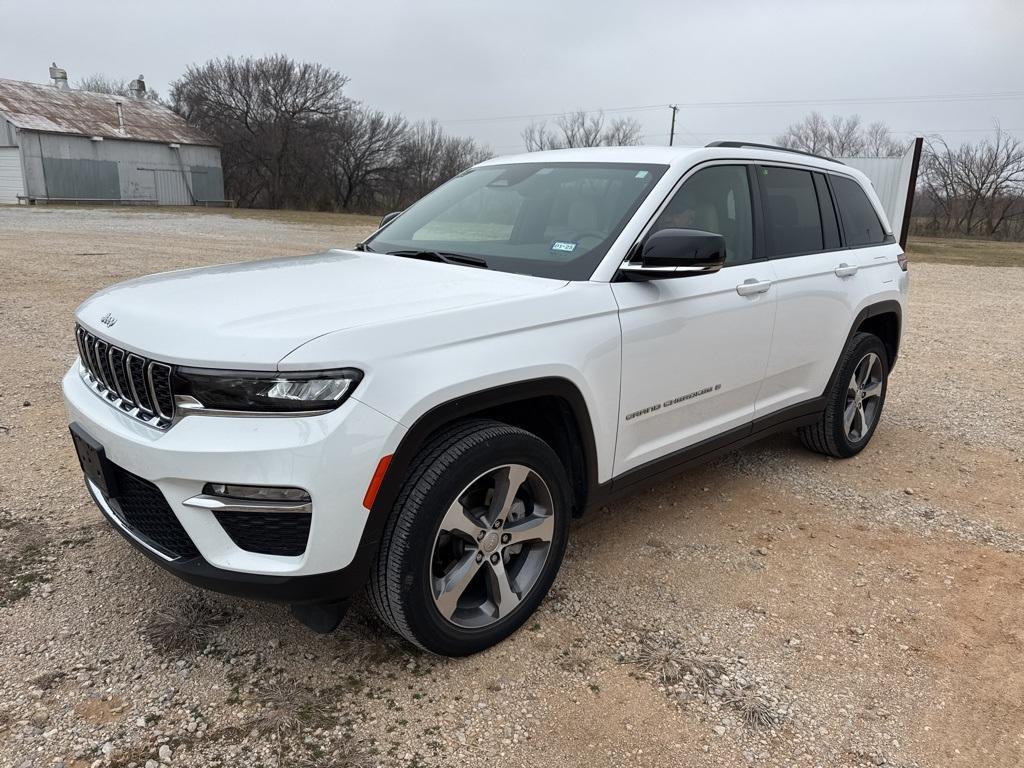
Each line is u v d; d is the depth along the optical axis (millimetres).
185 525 2283
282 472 2168
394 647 2781
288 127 52125
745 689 2639
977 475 4680
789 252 4035
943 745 2418
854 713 2545
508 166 4094
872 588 3328
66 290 9719
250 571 2271
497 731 2398
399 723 2410
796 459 4844
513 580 2881
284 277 2980
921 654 2873
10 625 2779
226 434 2191
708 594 3232
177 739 2291
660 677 2680
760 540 3732
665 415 3316
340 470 2205
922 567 3525
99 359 2643
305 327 2283
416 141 55750
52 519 3572
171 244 16844
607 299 2955
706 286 3385
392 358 2307
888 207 18297
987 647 2930
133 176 43844
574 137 56938
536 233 3398
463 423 2611
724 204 3689
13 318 7809
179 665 2617
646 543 3652
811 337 4129
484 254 3348
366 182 55000
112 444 2436
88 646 2689
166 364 2283
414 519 2410
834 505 4168
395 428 2285
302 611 2490
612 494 3189
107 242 16828
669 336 3197
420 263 3270
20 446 4418
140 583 3082
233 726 2355
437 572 2652
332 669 2643
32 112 39812
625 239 3117
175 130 47500
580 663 2740
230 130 51875
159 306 2596
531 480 2775
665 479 3496
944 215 48719
